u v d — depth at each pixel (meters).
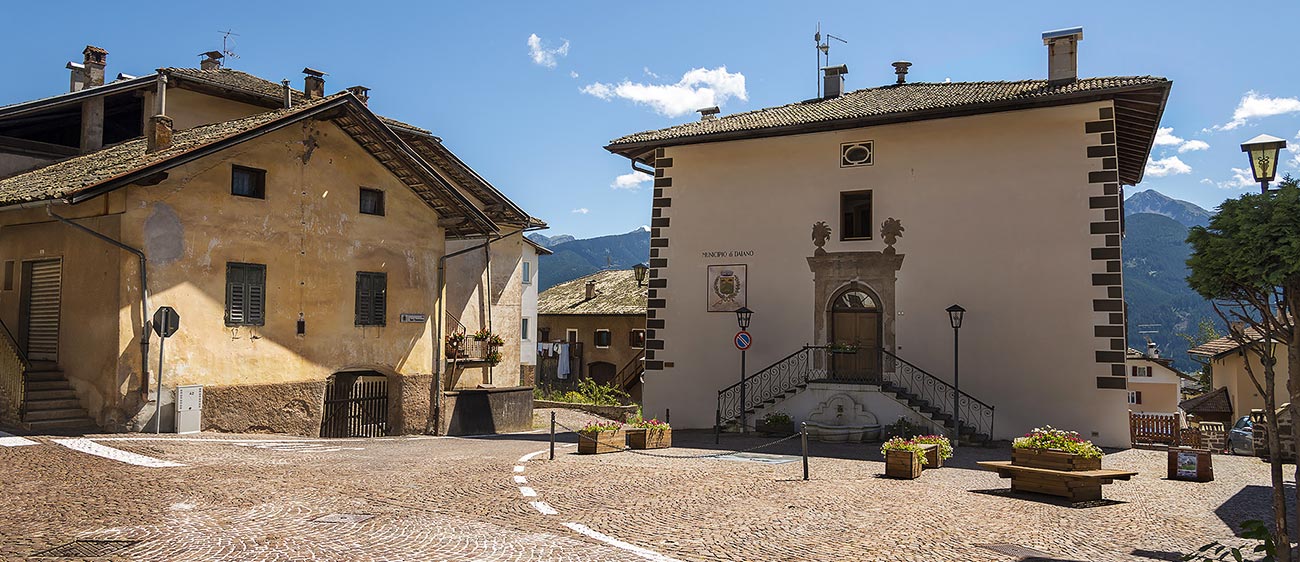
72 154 23.28
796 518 9.70
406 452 16.48
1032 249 20.25
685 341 23.42
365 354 20.75
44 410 16.22
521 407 25.31
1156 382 51.44
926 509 10.41
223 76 26.80
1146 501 11.53
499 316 31.06
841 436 19.91
